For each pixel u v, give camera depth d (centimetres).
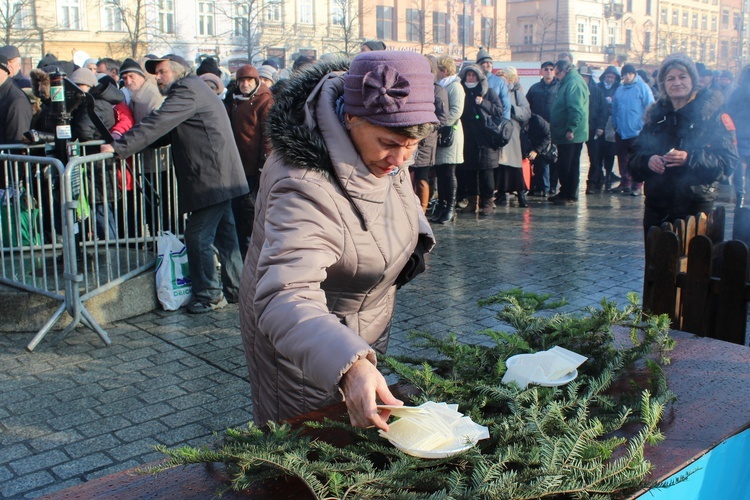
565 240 828
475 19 5812
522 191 1079
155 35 3553
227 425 382
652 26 7356
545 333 228
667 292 359
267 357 210
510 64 1953
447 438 157
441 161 925
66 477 333
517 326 230
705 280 347
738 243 336
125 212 550
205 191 541
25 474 335
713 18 8188
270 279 167
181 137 537
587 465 153
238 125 670
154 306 573
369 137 176
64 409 400
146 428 378
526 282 648
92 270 560
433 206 1019
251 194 682
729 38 8219
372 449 162
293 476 157
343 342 151
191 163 538
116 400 411
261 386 216
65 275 501
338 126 179
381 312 216
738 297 340
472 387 190
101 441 365
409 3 5294
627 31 7175
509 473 149
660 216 480
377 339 217
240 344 498
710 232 414
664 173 466
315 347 152
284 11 4050
